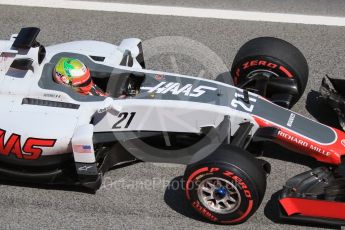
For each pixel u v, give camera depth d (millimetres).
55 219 19047
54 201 19781
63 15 30391
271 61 21797
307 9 30812
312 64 26703
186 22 29750
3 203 19672
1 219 19000
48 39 28547
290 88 21641
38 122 19406
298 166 21172
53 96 19812
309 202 18062
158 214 19281
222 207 18422
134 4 31344
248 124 19766
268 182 20547
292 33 28906
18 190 20219
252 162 17703
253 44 22281
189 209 19484
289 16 30172
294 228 18688
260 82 21719
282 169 21047
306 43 28172
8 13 30531
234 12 30516
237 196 17953
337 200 18391
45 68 20344
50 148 19281
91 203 19719
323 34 28812
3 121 19516
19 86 19969
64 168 20078
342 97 21812
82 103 19766
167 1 31594
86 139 18531
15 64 20000
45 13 30531
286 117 20297
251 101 20609
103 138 20109
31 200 19812
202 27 29375
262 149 20906
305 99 24453
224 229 18656
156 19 30000
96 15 30391
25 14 30453
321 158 19734
